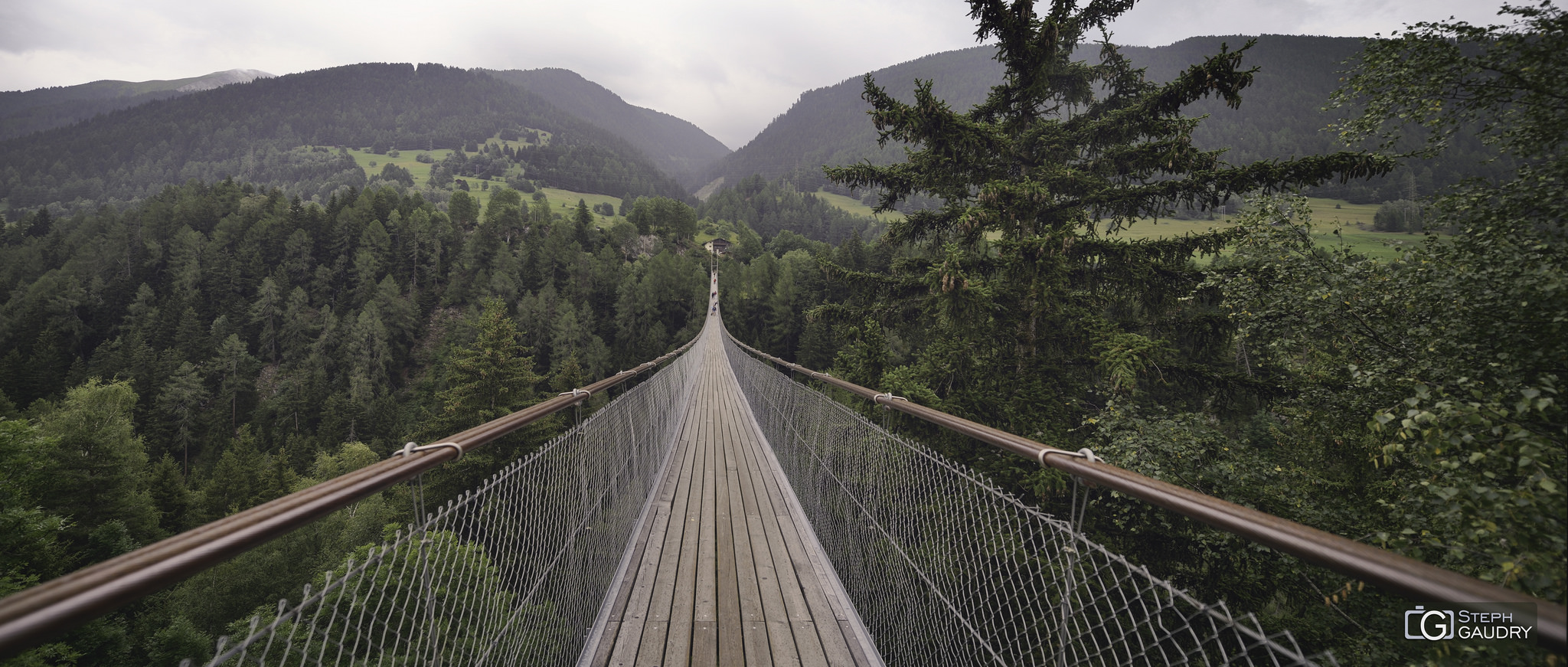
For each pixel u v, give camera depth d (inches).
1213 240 247.0
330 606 42.1
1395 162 194.2
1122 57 317.1
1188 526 203.5
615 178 7741.1
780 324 2003.0
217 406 1814.7
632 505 148.5
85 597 27.0
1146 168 266.2
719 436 291.6
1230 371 251.8
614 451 128.0
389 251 2992.1
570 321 2201.0
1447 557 101.0
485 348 722.8
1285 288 183.3
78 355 2269.9
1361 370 159.9
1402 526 141.9
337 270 2970.0
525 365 752.3
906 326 364.2
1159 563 218.5
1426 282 149.3
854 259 1974.7
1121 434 229.8
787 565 133.0
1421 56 153.8
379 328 2230.6
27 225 3538.4
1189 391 269.0
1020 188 263.0
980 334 323.3
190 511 837.2
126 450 759.7
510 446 612.7
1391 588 29.9
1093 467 52.1
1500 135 148.9
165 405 1624.0
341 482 45.6
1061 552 56.7
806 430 173.8
